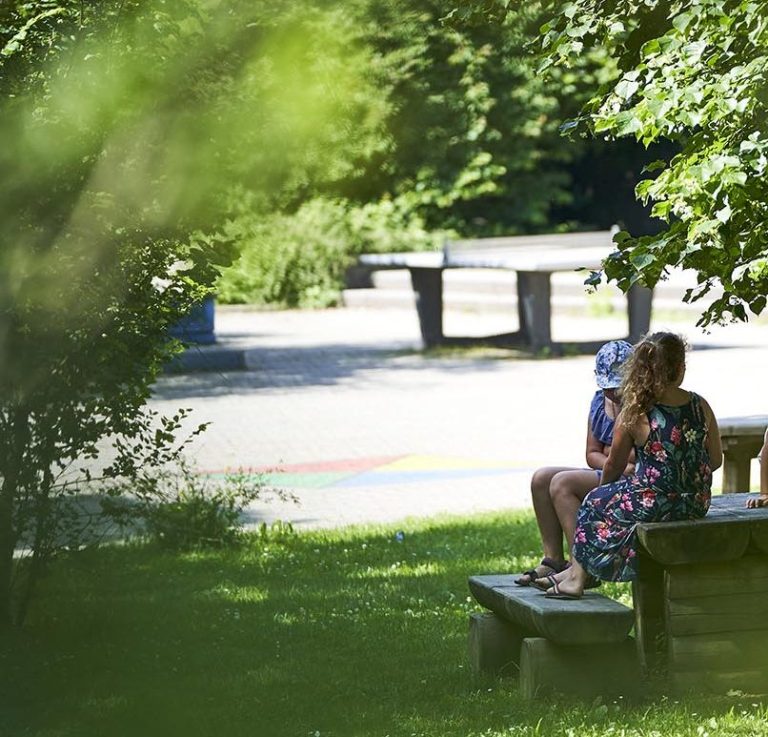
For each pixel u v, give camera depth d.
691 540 10.13
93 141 10.45
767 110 8.86
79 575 14.63
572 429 28.33
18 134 10.52
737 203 8.77
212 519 18.61
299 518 20.89
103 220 11.34
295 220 60.00
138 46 9.75
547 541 11.41
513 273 62.44
